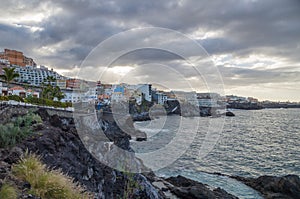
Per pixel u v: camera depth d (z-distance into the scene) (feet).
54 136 32.53
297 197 55.52
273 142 145.69
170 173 68.44
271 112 595.88
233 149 114.32
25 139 28.55
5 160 20.22
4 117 40.22
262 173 77.25
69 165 28.60
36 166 19.04
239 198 55.47
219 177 69.82
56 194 16.71
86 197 19.06
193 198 51.98
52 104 82.43
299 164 90.22
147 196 36.22
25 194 15.11
